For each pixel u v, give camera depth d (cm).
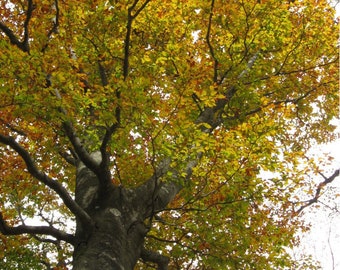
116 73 521
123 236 523
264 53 775
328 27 752
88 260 475
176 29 657
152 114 471
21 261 799
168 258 603
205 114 745
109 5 505
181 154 522
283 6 662
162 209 561
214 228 680
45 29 577
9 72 428
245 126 545
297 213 766
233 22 688
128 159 658
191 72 505
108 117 459
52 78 457
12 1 642
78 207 511
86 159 530
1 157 730
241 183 607
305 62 830
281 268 760
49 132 603
